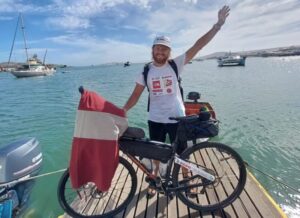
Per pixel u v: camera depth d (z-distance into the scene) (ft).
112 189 12.01
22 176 13.93
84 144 8.62
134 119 36.55
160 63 9.97
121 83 103.14
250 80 94.99
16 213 13.58
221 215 10.05
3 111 47.96
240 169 10.05
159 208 10.71
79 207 10.69
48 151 25.00
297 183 18.97
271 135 29.25
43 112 45.39
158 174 10.57
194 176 10.14
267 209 10.25
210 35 10.25
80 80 131.64
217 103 49.34
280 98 52.65
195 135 9.28
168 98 10.19
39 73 172.65
